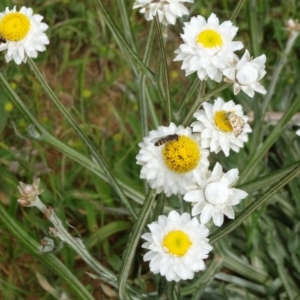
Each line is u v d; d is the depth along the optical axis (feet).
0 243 0.90
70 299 0.78
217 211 0.47
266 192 0.53
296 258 0.81
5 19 0.56
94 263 0.61
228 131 0.49
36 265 0.87
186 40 0.50
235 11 0.61
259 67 0.49
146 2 0.52
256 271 0.82
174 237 0.47
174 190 0.49
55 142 0.75
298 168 0.50
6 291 0.84
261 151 0.79
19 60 0.57
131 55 0.66
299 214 0.84
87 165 0.77
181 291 0.76
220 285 0.80
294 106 0.76
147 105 0.84
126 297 0.60
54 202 0.90
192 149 0.48
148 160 0.49
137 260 0.86
